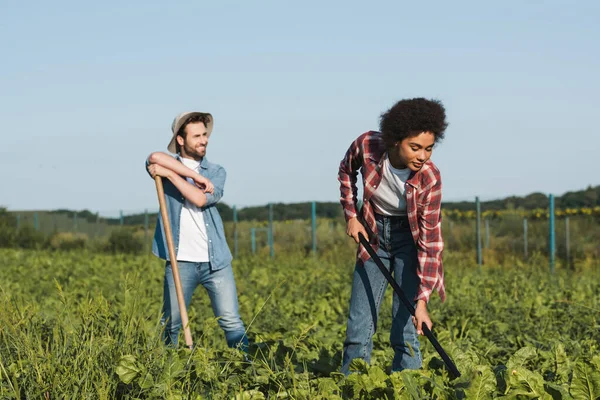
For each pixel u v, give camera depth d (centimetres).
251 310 859
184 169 555
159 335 471
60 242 2773
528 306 884
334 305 897
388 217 482
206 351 468
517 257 1738
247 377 465
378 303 496
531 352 430
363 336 495
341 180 503
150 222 2748
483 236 1983
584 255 1733
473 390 378
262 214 2438
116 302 845
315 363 526
